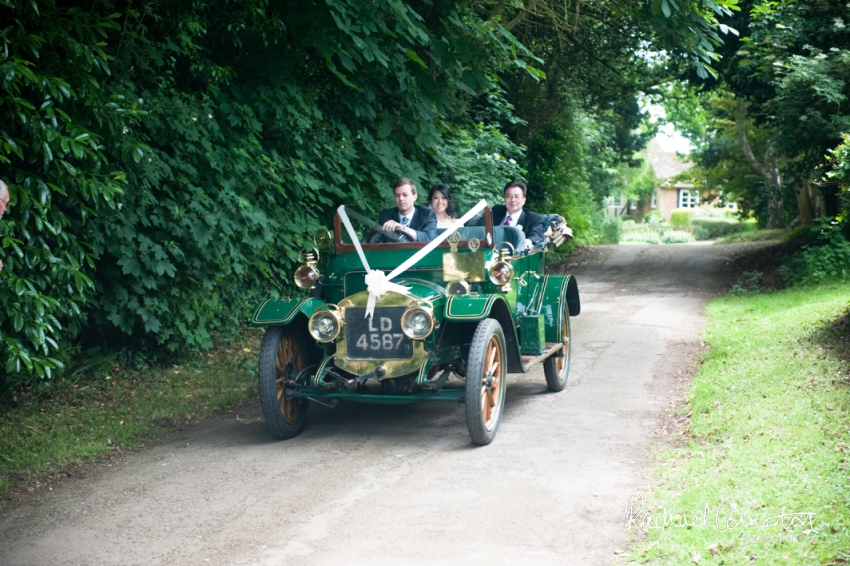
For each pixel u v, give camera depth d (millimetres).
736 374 7734
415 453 5969
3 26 6211
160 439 6562
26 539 4508
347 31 8461
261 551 4273
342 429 6715
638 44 20688
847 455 5000
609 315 13000
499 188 14594
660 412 6949
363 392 7199
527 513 4695
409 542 4328
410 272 6691
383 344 6164
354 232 6941
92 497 5172
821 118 15281
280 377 6402
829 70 15070
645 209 74938
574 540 4297
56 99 6363
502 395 6488
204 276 8633
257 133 9484
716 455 5414
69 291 7102
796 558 3754
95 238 7527
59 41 6500
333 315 6164
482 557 4121
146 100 7957
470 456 5852
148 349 8711
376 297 6152
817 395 6438
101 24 6609
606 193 38969
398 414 7215
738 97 21500
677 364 8938
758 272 17422
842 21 15695
